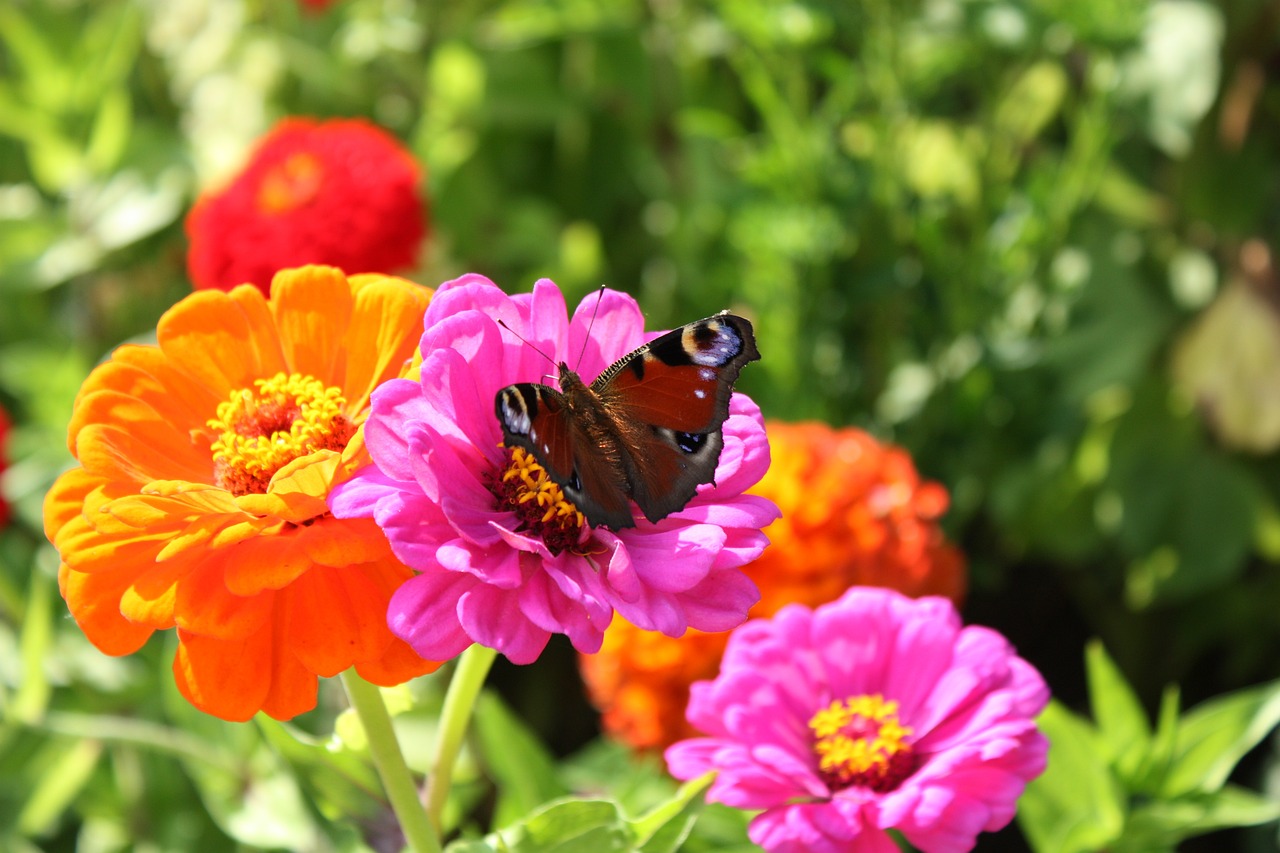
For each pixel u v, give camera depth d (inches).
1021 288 32.7
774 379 32.1
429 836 20.3
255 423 20.5
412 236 31.2
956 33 31.6
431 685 28.3
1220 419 34.9
